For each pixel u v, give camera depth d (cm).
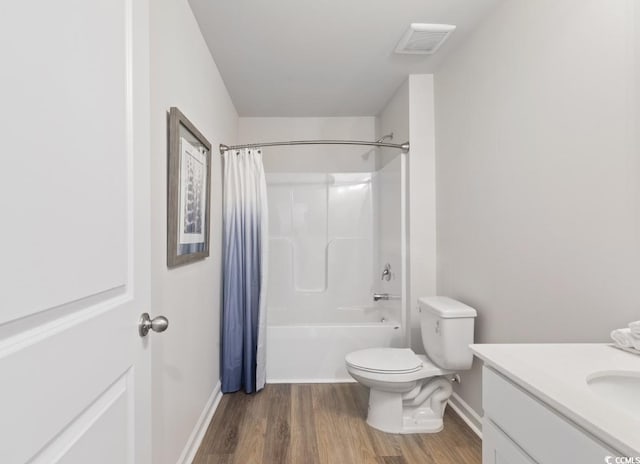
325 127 379
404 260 285
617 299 126
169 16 155
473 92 220
